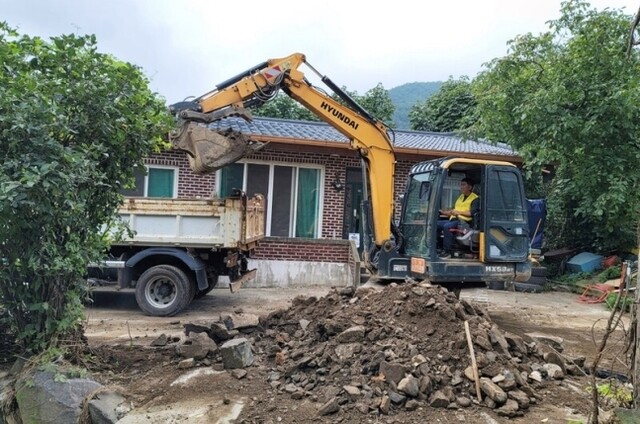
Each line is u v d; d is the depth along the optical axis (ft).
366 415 13.99
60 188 14.85
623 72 35.99
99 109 16.76
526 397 14.87
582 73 37.58
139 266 29.86
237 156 23.11
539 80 40.29
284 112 85.10
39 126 14.83
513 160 46.55
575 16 39.01
